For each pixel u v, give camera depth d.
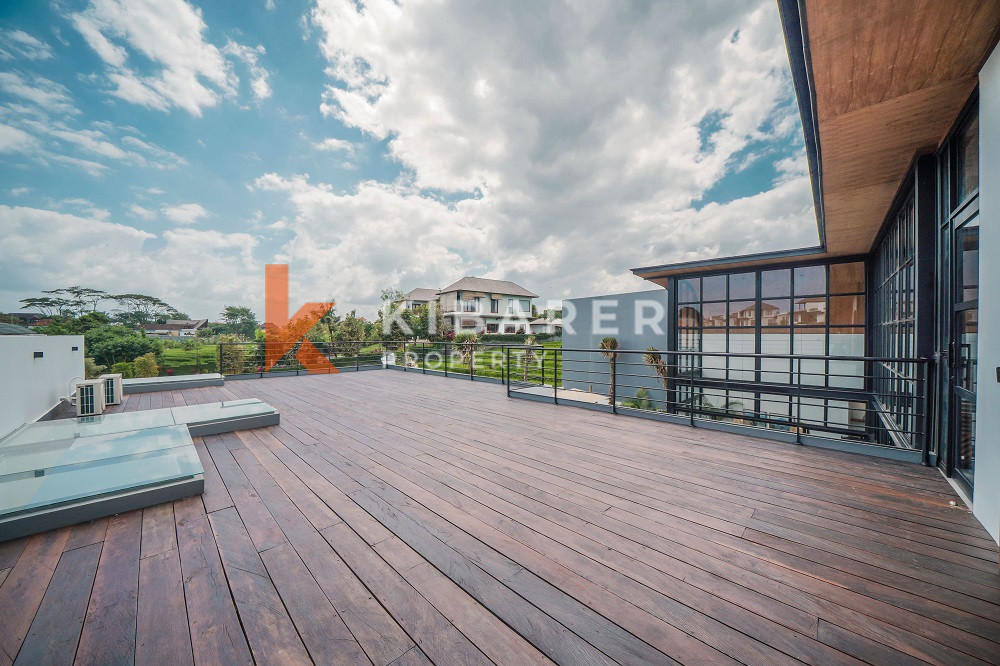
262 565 1.70
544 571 1.65
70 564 1.70
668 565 1.69
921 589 1.53
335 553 1.79
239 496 2.42
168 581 1.59
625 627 1.33
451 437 3.71
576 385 17.89
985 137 2.17
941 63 2.33
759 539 1.90
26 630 1.31
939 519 2.10
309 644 1.26
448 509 2.24
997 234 1.99
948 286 2.75
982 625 1.34
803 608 1.43
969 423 2.46
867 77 2.48
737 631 1.32
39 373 4.43
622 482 2.62
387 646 1.26
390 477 2.72
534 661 1.20
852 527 2.02
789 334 8.72
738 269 9.48
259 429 4.03
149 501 2.27
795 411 8.50
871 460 3.04
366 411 4.91
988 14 1.93
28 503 2.03
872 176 4.05
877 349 7.10
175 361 18.08
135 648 1.24
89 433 3.30
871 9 1.96
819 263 8.34
